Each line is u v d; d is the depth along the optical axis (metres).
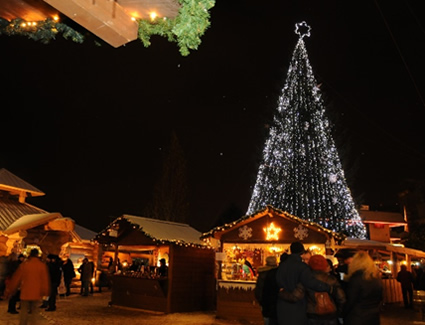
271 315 6.29
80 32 4.06
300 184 21.88
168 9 3.66
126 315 13.00
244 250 15.02
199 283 14.96
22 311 8.70
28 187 23.64
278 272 5.41
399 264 23.72
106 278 22.22
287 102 22.67
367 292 5.12
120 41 3.62
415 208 35.38
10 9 3.86
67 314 12.58
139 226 14.15
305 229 12.65
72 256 24.14
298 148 22.14
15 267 12.51
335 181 21.80
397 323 12.91
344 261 6.17
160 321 11.99
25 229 18.97
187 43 3.76
